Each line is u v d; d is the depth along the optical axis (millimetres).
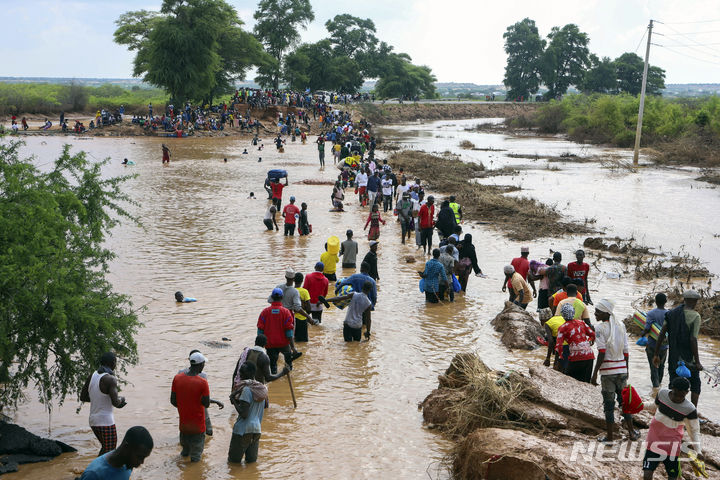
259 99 80312
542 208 26469
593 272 17656
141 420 8617
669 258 19297
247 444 7406
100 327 8227
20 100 76438
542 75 151000
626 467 7055
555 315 10438
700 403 9633
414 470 7426
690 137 57406
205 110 79250
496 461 6621
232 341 11633
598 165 46625
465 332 12625
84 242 8992
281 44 112438
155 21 83875
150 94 128125
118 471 4758
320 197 29734
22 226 7867
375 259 16219
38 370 9719
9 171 8461
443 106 131000
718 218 25828
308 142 62344
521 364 10891
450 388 9094
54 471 7195
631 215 26391
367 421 8719
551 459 6605
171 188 30984
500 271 17641
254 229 22188
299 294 11805
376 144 57781
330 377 10273
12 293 7555
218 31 75250
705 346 12289
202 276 15977
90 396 7293
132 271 16297
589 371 9523
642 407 7852
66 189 9406
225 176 35875
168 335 11852
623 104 71062
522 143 68500
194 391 7422
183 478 7148
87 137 59031
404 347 11703
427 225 19203
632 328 13008
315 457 7699
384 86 142250
